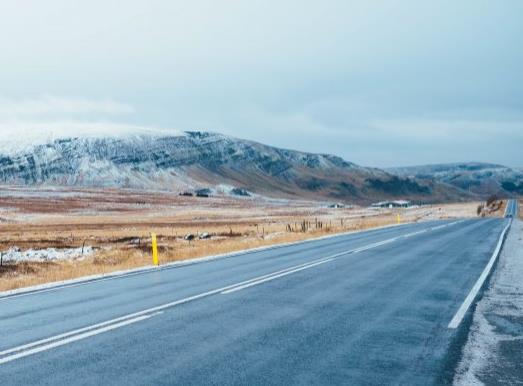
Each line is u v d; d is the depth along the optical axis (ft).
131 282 43.04
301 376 18.15
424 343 22.33
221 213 422.82
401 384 17.38
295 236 102.22
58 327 26.22
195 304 31.71
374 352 21.01
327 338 23.22
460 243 76.95
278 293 35.24
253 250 72.43
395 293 34.73
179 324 26.27
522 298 32.65
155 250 57.98
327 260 56.03
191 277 45.09
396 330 24.63
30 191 612.70
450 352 20.99
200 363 19.70
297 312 28.91
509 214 256.11
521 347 21.71
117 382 17.69
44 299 35.35
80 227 249.34
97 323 26.91
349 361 19.85
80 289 39.78
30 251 100.89
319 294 34.65
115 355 20.88
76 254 91.30
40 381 17.87
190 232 178.70
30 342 23.24
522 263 51.75
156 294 36.09
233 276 44.86
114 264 65.10
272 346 21.95
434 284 38.50
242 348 21.68
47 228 241.76
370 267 49.26
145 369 19.04
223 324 26.13
